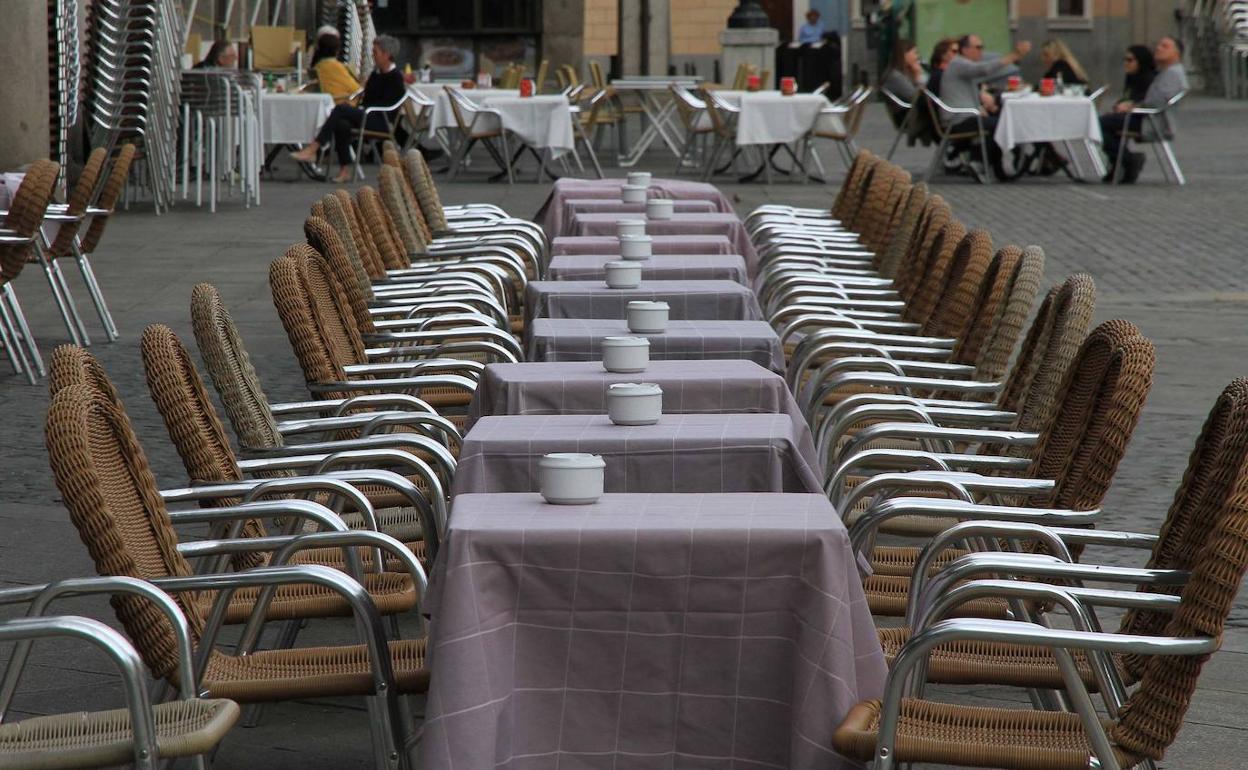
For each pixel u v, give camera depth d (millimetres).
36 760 3939
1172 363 12680
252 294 15883
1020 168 28719
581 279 10188
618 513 4457
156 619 4402
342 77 28500
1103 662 4418
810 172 28875
